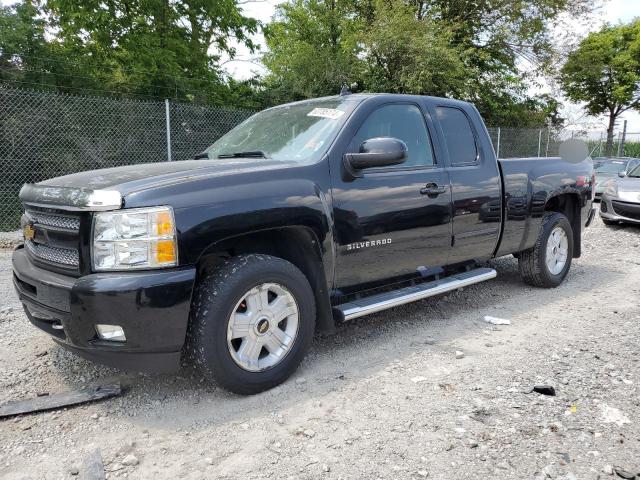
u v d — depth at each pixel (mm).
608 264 7047
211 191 2943
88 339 2777
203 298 2924
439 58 17844
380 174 3822
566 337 4180
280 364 3234
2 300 5148
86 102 10031
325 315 3523
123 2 15945
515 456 2543
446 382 3342
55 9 14984
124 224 2727
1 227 9539
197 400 3123
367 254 3721
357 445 2641
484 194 4617
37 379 3393
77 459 2545
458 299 5273
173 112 10539
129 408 3035
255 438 2711
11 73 11203
